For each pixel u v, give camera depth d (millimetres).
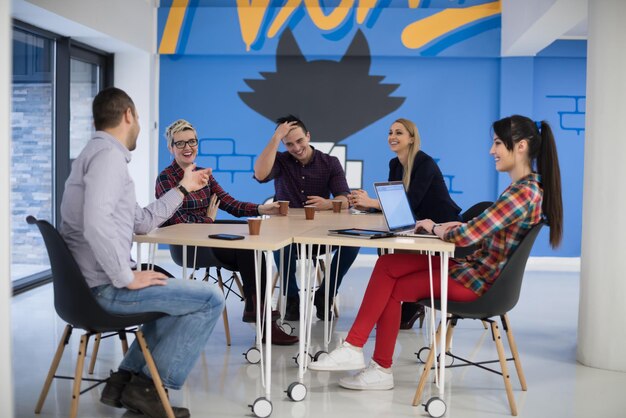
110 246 2578
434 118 7621
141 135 7438
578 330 3932
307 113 7660
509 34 6922
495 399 3248
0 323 2146
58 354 2928
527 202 2971
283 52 7457
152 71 7531
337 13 7402
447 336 3400
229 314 5051
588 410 3113
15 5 5098
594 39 3746
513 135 3078
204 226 3596
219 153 7730
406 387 3396
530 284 6426
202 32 7461
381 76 7613
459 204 7668
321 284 4918
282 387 3361
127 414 2951
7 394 2166
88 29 5996
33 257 6031
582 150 7605
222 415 2965
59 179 6355
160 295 2723
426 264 3205
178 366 2830
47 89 6191
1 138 2135
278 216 4309
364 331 3248
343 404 3129
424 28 7375
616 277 3705
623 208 3660
